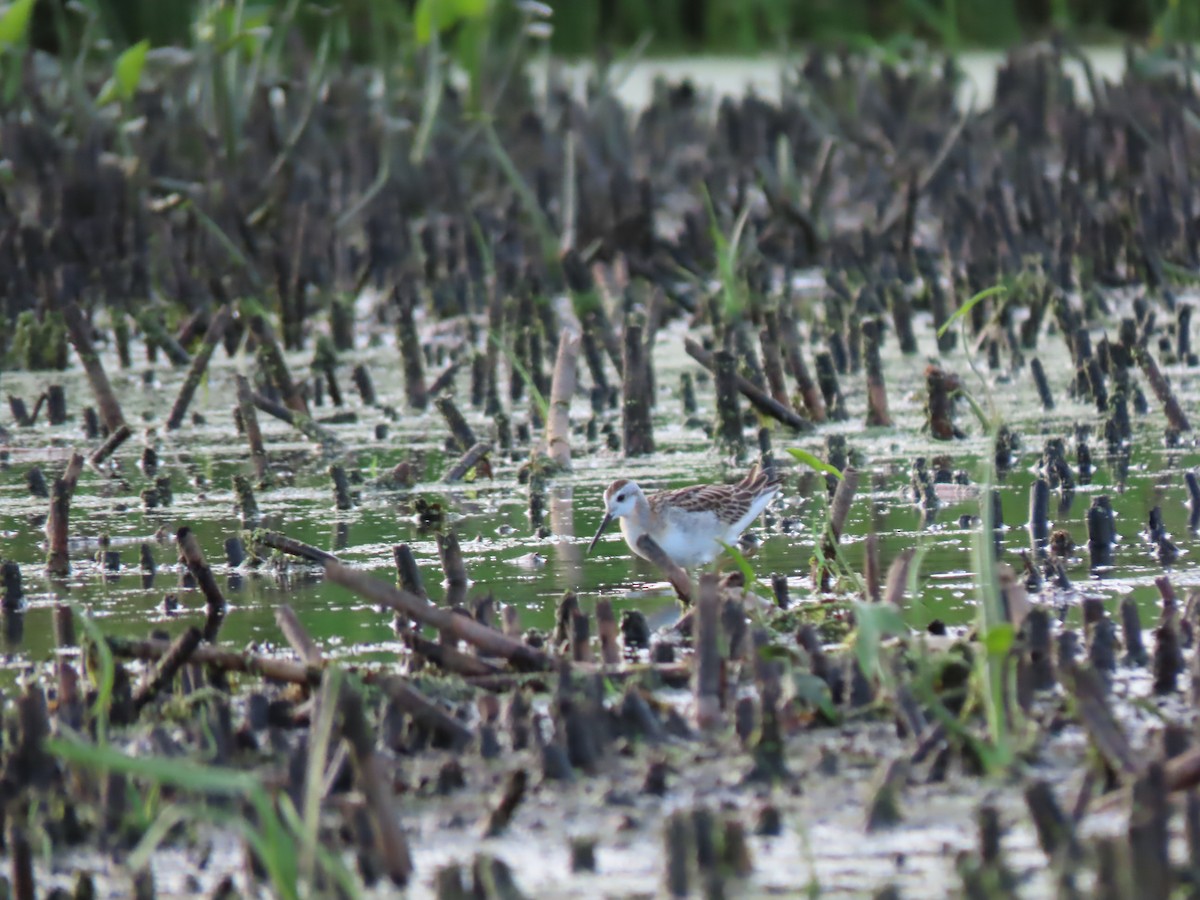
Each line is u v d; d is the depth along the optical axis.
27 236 23.36
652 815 7.57
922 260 23.45
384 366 21.31
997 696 7.80
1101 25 35.84
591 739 8.07
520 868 7.13
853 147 27.95
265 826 7.04
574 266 21.52
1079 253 22.31
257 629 10.74
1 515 14.34
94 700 9.19
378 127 26.84
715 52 37.19
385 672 9.23
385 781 7.27
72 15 32.44
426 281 24.27
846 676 8.88
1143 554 11.71
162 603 11.48
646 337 18.98
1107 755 7.41
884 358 20.39
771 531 13.35
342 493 14.36
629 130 29.02
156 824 6.96
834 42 33.91
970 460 15.14
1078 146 25.84
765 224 25.14
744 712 8.19
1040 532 12.37
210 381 20.50
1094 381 17.09
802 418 16.89
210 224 22.22
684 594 10.77
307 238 23.84
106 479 15.69
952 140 25.64
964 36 36.03
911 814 7.46
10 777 8.02
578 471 15.46
